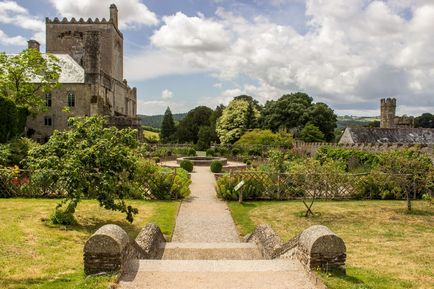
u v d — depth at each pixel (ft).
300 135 229.86
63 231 41.39
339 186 74.13
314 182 72.64
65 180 44.62
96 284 21.74
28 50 125.39
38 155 46.52
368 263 32.86
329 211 61.36
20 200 61.21
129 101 240.12
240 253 37.06
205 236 47.93
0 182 64.85
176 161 152.15
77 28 211.61
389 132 177.37
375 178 73.41
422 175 64.59
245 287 22.36
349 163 103.14
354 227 50.14
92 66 158.40
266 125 260.62
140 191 69.92
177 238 46.83
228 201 71.46
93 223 48.14
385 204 67.92
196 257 35.60
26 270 27.86
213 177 109.60
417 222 53.42
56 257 31.76
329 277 23.43
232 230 50.88
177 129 342.44
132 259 26.99
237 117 264.52
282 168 75.41
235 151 191.21
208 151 191.01
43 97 156.15
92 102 157.07
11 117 101.60
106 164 45.62
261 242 37.58
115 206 46.62
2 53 121.60
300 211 61.41
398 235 45.44
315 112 246.88
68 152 46.03
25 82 127.75
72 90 156.87
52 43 209.05
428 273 29.78
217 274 24.58
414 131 180.04
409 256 35.60
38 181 45.57
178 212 61.26
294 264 26.71
